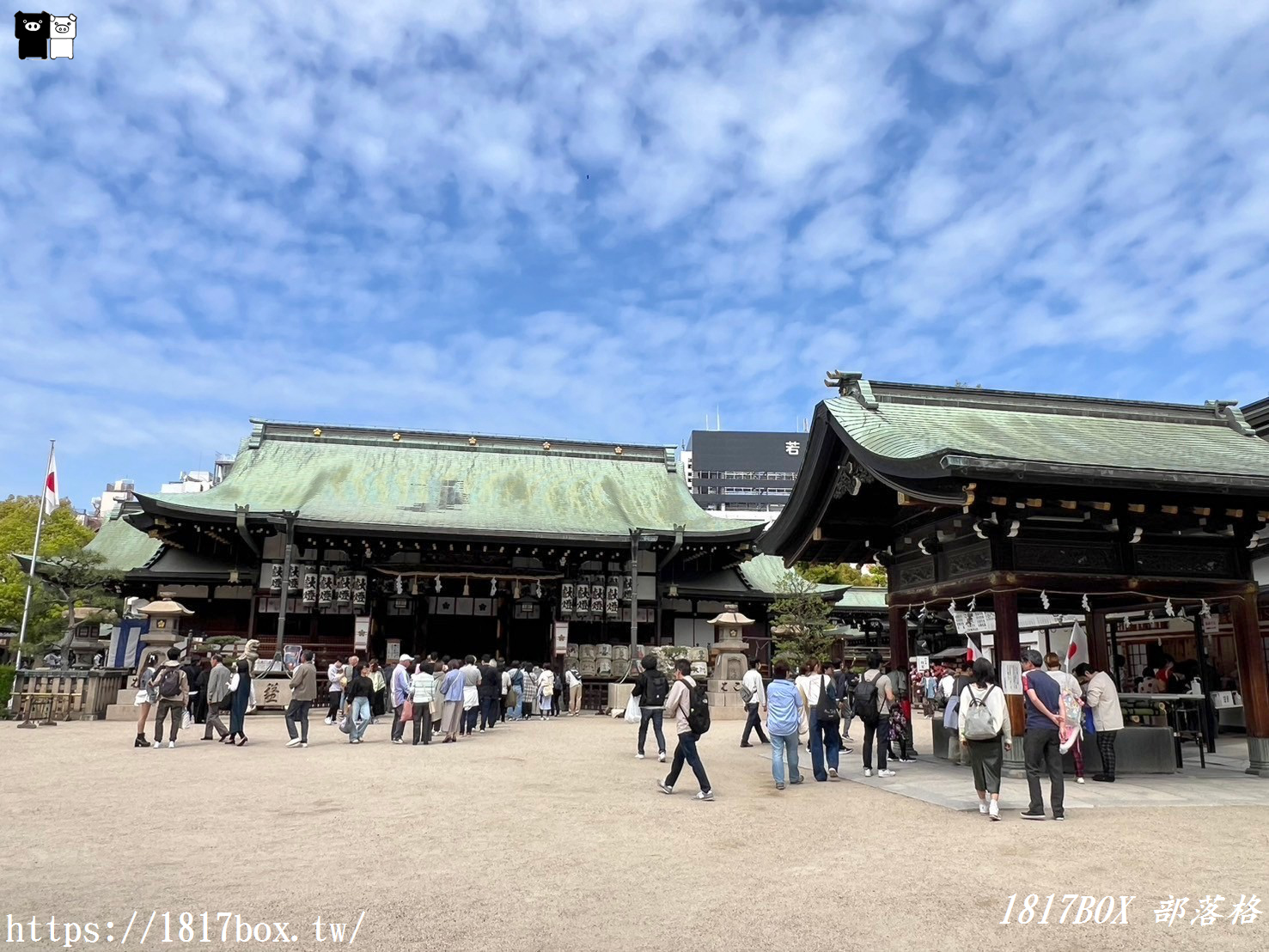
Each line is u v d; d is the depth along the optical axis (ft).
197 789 39.11
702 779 37.42
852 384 53.31
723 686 93.35
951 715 47.34
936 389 54.60
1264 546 52.37
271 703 89.86
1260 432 67.41
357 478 127.44
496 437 141.79
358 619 103.81
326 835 29.37
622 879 23.99
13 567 145.18
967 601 50.60
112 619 90.38
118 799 36.35
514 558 118.93
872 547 57.93
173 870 24.68
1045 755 33.73
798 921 20.35
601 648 111.34
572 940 18.95
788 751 42.63
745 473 414.82
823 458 51.72
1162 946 18.83
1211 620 72.13
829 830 30.83
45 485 98.17
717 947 18.61
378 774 44.19
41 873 24.26
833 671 63.36
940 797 37.19
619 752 56.49
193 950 18.16
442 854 26.76
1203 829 30.96
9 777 42.91
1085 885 23.45
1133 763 46.14
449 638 118.93
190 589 116.26
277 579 111.14
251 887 22.93
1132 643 81.66
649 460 146.10
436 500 124.16
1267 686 46.34
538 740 64.85
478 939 18.95
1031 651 35.63
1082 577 44.78
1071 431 52.06
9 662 139.03
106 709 81.00
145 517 108.88
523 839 29.07
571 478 137.80
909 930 19.77
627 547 116.26
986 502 42.65
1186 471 41.93
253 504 114.42
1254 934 19.57
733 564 132.98
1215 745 56.80
